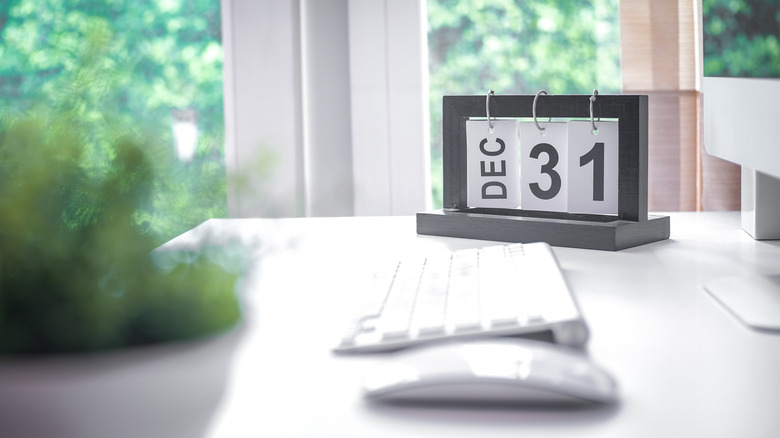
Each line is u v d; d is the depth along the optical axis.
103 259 0.63
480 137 1.32
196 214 0.67
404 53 2.38
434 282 0.88
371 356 0.68
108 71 0.70
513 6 2.77
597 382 0.56
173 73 2.71
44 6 2.82
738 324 0.77
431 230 1.32
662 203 2.33
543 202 1.29
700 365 0.65
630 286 0.94
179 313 0.69
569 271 1.03
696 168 2.31
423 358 0.59
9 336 0.63
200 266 0.70
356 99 2.39
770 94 0.93
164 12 2.72
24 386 0.59
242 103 2.39
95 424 0.54
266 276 1.01
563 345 0.68
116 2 2.75
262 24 2.37
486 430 0.52
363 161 2.41
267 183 0.67
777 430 0.51
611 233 1.16
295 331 0.75
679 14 2.29
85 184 0.64
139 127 0.68
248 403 0.57
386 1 2.37
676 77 2.30
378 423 0.54
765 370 0.63
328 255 1.16
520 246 1.02
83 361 0.64
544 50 2.79
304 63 2.38
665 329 0.76
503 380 0.55
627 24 2.30
